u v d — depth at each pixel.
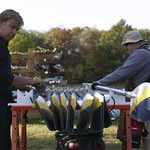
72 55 29.77
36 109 2.74
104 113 2.61
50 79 9.24
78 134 2.44
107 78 3.09
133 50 3.29
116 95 2.79
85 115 2.49
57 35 31.02
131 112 2.67
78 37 31.53
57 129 2.54
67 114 2.44
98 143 2.54
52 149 5.06
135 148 2.97
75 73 27.44
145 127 2.96
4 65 2.84
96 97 2.59
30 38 28.84
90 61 28.39
